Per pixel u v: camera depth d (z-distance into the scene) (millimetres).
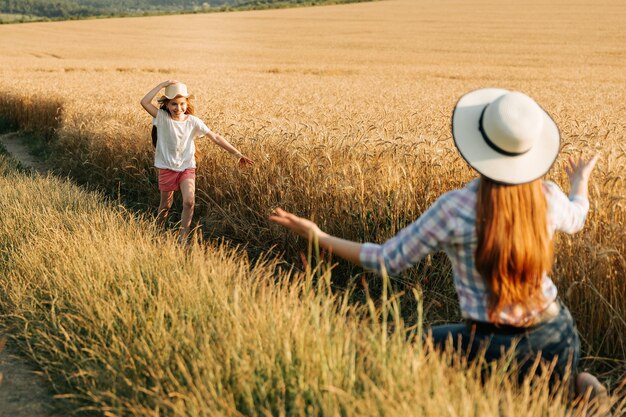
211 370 2715
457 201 2365
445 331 2740
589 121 9344
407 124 9109
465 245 2383
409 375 2422
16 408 3172
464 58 42781
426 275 4805
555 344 2465
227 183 7004
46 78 24562
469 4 87375
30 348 3598
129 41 61781
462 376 2309
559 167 5457
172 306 3516
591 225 4293
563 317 2508
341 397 2350
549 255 2375
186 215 6422
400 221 5422
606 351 3822
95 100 14289
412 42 54062
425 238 2389
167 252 4418
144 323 3400
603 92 21219
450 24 67312
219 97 15484
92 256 4387
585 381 2605
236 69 36156
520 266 2291
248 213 6633
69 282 4066
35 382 3455
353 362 2533
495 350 2480
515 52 45500
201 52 49938
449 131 8141
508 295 2334
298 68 36094
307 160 6258
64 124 12188
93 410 3064
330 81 26312
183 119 6324
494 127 2295
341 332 2807
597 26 60312
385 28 66438
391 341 2695
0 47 56219
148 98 6230
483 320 2447
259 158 6855
